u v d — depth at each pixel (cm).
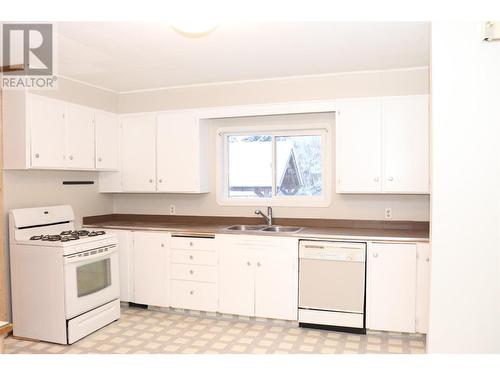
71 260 321
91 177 446
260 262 363
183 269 389
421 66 352
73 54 312
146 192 448
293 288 354
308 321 351
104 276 364
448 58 186
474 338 183
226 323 369
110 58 323
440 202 186
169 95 431
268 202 425
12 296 338
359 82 370
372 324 333
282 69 362
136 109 446
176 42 286
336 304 342
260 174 440
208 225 423
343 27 258
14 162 337
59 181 402
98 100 423
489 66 183
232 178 451
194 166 419
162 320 377
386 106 353
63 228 391
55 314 321
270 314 361
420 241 319
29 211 355
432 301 187
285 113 394
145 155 437
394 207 382
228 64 345
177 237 391
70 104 377
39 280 326
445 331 186
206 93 418
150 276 402
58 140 363
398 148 351
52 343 324
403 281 325
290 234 353
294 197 422
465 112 184
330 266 343
